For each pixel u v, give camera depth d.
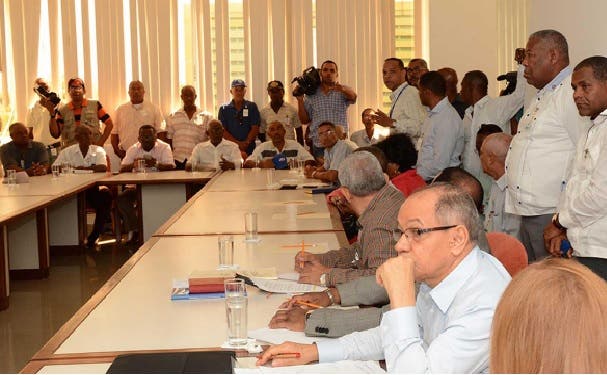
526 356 1.12
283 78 9.46
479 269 2.03
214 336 2.39
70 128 9.16
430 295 2.06
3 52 9.36
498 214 4.52
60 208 7.58
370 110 8.35
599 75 3.26
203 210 5.14
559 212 3.52
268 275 3.11
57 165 7.94
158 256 3.60
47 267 6.65
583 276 1.14
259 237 4.06
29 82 9.41
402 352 1.92
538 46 3.88
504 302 1.16
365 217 3.18
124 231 8.71
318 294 2.73
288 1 9.38
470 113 5.90
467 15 8.44
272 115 9.18
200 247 3.81
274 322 2.50
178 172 8.28
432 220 2.00
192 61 9.48
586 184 3.34
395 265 1.99
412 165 4.71
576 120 3.79
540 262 1.20
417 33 9.25
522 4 8.34
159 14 9.39
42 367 2.13
